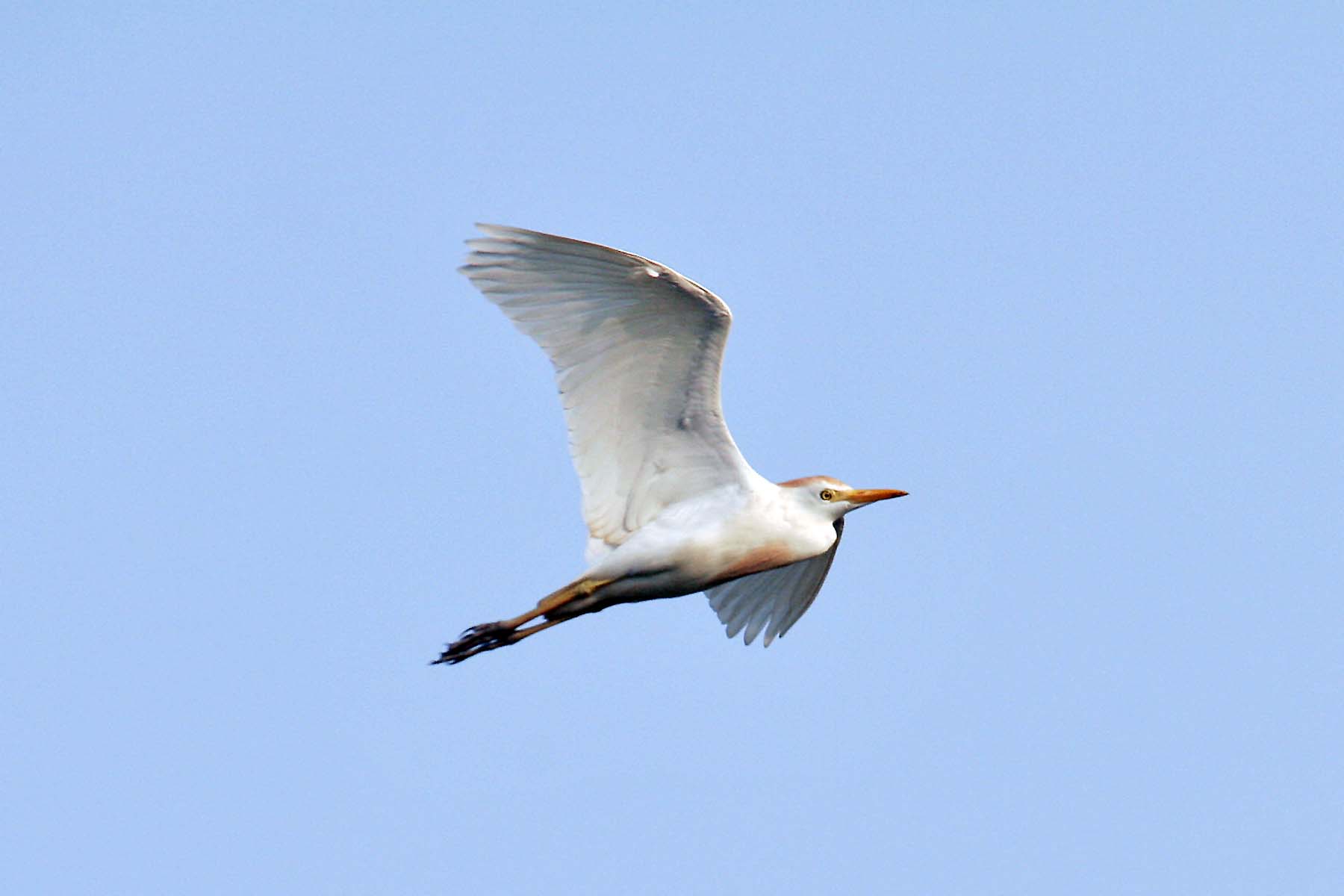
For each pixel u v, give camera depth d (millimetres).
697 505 15547
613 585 15469
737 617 18391
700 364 14727
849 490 16234
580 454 15234
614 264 13961
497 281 14273
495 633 15570
